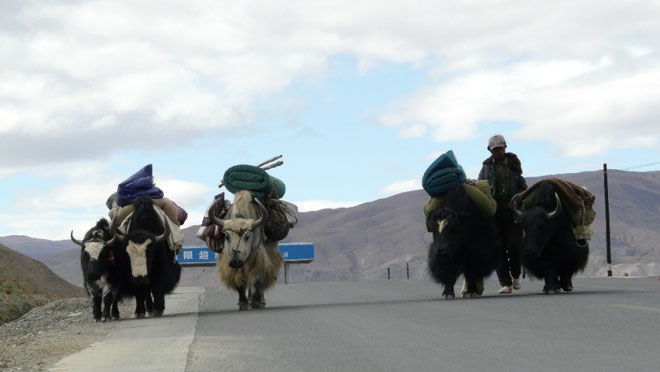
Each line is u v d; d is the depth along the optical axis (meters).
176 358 10.12
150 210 18.08
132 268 17.16
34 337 15.53
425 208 18.39
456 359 8.98
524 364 8.44
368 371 8.48
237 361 9.63
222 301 22.66
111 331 14.95
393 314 14.73
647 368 7.87
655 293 18.00
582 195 18.62
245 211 18.09
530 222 17.95
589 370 7.91
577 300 15.90
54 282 43.38
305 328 13.02
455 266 18.03
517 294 18.89
